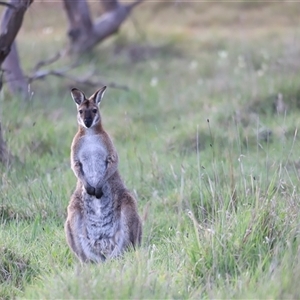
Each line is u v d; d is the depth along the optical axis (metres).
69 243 23.52
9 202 27.69
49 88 53.84
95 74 57.59
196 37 66.00
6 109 41.75
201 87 49.81
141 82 55.75
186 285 19.41
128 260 20.62
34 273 21.84
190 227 24.28
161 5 76.94
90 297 17.77
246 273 19.30
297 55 49.25
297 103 41.12
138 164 32.44
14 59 47.12
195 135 37.72
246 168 30.50
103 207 23.83
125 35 66.62
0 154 32.59
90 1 76.19
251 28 68.75
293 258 19.39
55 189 29.39
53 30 72.31
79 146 24.45
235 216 21.86
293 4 73.44
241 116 39.53
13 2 33.97
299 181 25.19
